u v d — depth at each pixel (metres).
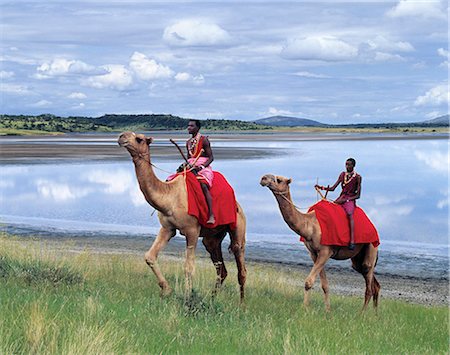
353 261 14.93
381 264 20.73
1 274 13.30
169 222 13.15
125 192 39.41
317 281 18.58
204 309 11.97
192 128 13.69
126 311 11.00
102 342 8.73
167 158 65.38
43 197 36.66
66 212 31.20
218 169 53.50
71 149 86.56
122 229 26.53
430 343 12.11
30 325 8.96
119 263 16.91
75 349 8.34
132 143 12.55
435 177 49.78
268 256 21.77
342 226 13.84
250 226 27.61
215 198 13.42
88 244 22.91
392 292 17.56
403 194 38.97
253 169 53.88
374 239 14.18
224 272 14.39
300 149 90.31
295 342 10.26
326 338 10.92
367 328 12.34
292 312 13.19
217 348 9.66
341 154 77.88
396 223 28.48
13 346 8.44
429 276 19.31
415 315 14.22
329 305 14.02
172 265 17.70
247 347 9.77
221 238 14.25
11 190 39.66
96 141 122.75
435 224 28.22
